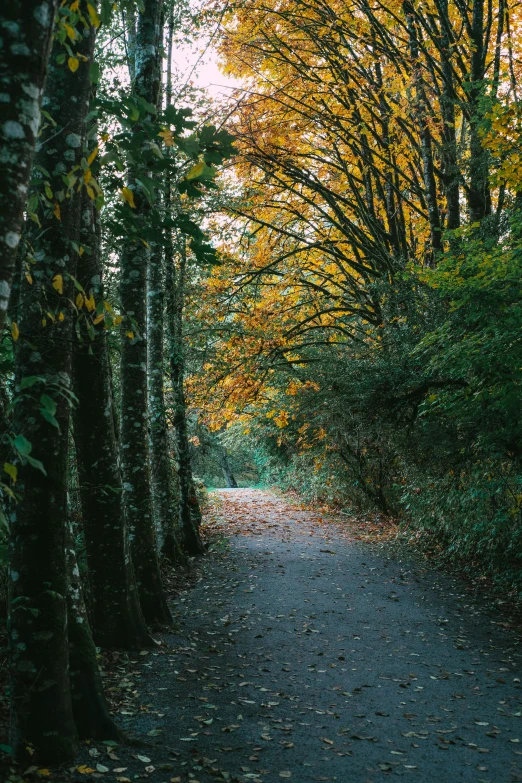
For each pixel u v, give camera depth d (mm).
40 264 4293
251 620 8859
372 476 19453
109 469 6676
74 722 4785
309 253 19906
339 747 5027
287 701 5992
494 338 8516
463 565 12367
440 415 12336
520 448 10438
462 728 5469
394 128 16625
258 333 16516
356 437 17328
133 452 8547
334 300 19219
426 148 14891
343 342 17672
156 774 4359
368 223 17656
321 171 18562
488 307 8547
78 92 4348
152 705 5676
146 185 3791
